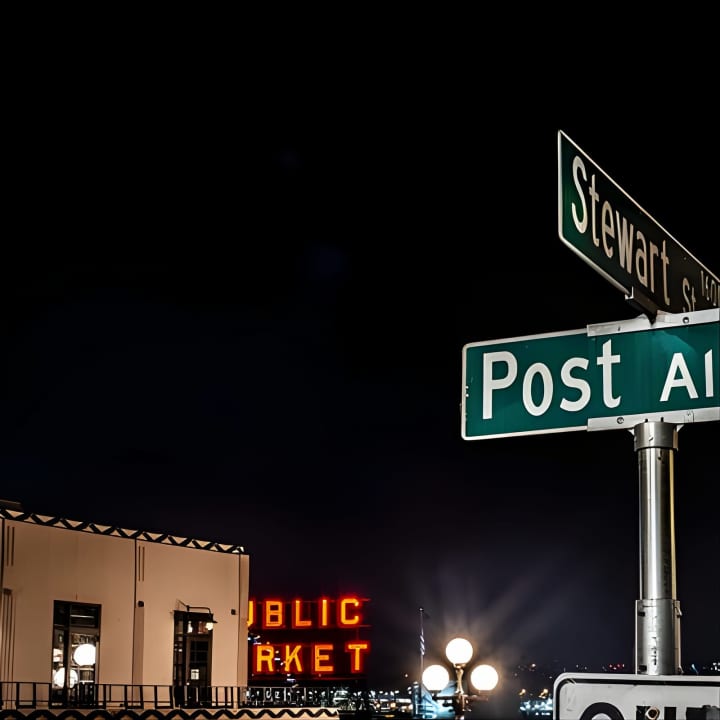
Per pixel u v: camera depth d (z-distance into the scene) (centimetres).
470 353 675
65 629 3659
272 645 5612
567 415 636
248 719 3784
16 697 3303
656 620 563
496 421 657
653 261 666
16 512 3538
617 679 516
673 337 616
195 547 4259
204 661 4203
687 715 499
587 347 640
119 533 3928
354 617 5525
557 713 521
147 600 3991
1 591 3428
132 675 3872
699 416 598
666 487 595
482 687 1046
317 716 4084
